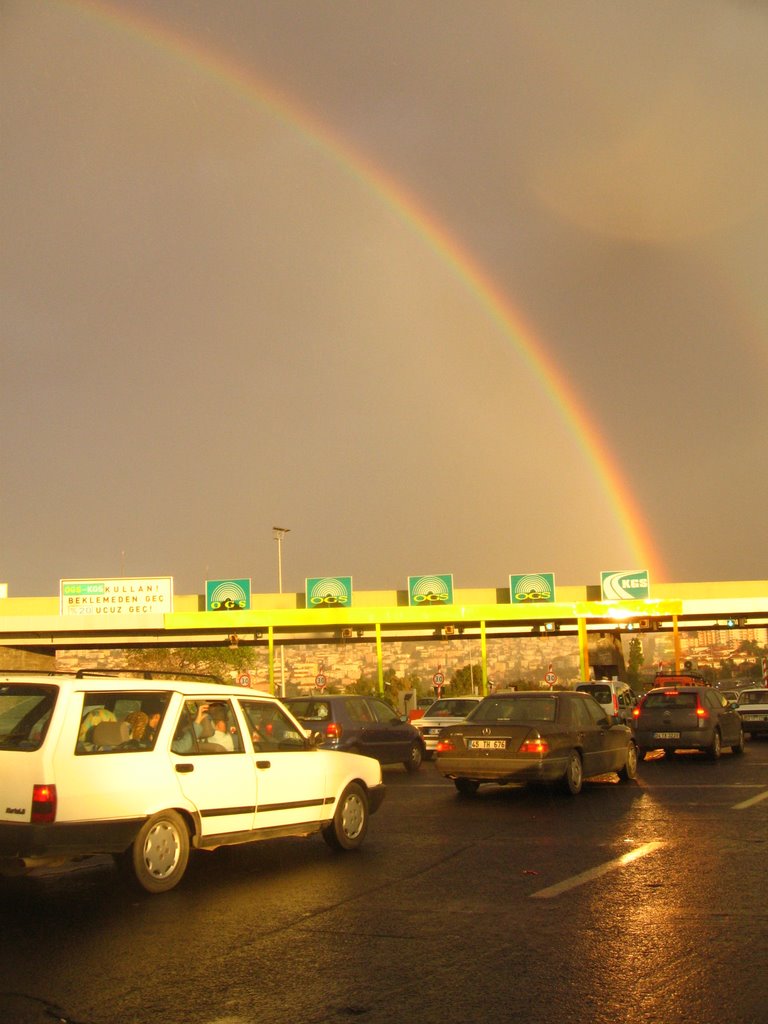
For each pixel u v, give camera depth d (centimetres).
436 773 2061
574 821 1277
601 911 782
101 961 666
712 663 14412
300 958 668
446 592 4734
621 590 4734
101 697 855
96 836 813
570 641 14212
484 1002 571
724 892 841
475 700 2555
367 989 599
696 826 1201
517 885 888
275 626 4353
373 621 4225
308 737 1077
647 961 646
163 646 5247
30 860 780
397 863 1015
